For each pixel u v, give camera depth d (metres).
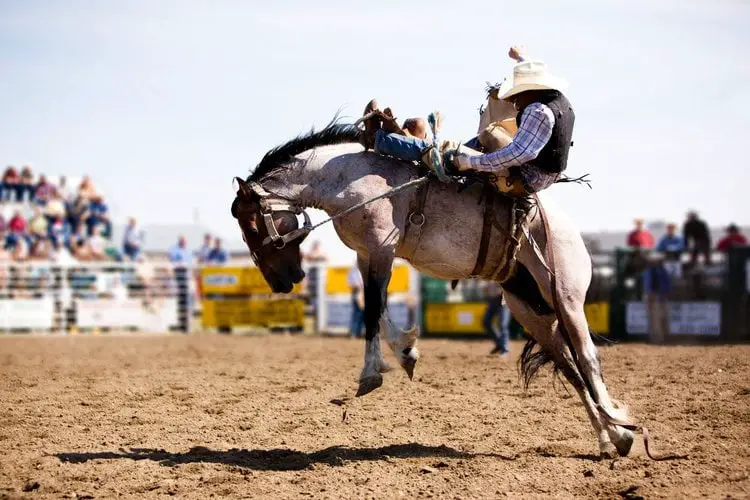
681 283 25.06
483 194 8.98
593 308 25.75
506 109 9.48
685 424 9.98
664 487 7.62
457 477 8.07
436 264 9.13
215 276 29.91
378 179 9.02
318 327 28.86
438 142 8.88
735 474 7.89
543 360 9.42
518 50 9.39
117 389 12.98
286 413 11.05
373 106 9.31
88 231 32.94
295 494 7.58
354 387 13.09
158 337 26.52
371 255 8.91
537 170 8.81
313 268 29.45
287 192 9.27
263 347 21.41
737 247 24.42
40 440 9.46
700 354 16.11
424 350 20.02
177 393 12.61
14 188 33.69
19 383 13.67
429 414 10.90
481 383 13.34
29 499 7.42
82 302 29.66
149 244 62.00
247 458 8.80
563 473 8.18
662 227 48.06
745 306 24.23
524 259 9.14
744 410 10.46
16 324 29.06
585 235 28.19
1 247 31.44
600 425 8.82
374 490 7.68
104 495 7.56
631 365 14.76
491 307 18.25
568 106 8.86
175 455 8.90
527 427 10.16
